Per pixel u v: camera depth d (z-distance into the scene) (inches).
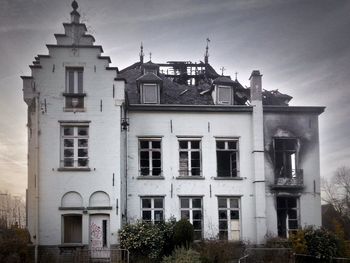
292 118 1096.8
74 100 948.6
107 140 941.2
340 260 924.6
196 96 1153.4
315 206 1069.8
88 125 944.9
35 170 920.9
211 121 1072.2
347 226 1628.9
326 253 923.4
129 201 1017.5
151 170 1043.3
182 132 1059.9
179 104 1090.7
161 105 1051.9
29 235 893.2
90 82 955.3
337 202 2153.1
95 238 911.0
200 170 1053.8
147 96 1090.1
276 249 930.1
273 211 1053.2
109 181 927.0
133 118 1053.2
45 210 908.0
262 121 1073.5
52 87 946.7
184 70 1412.4
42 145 929.5
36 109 932.6
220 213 1044.5
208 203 1036.5
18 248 813.2
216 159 1059.3
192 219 1032.2
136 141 1043.9
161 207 1029.2
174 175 1039.0
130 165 1032.8
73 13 976.3
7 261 768.3
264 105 1123.3
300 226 1016.2
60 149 935.0
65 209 910.4
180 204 1033.5
